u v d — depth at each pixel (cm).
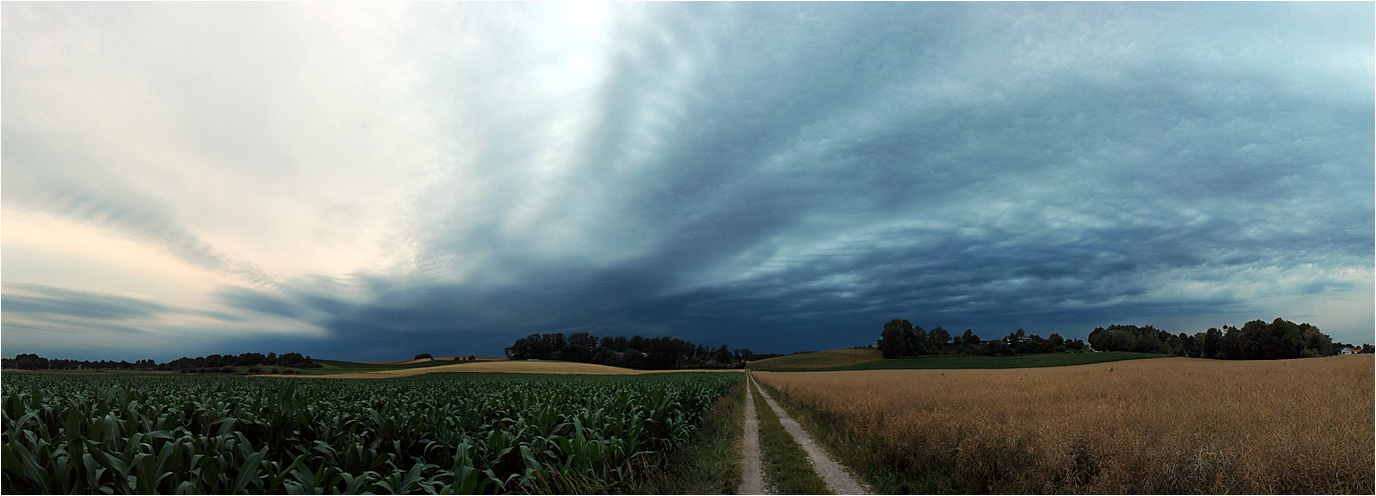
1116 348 15562
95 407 1055
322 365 12131
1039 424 984
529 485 812
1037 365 12050
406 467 921
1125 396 1762
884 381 3862
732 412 2350
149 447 689
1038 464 838
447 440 928
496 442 855
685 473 1053
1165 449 779
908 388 2614
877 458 1079
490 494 799
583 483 814
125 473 592
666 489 923
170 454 637
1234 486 697
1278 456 729
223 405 1162
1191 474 727
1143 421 1004
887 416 1271
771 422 1953
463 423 1082
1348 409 1092
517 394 1530
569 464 833
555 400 1606
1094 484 769
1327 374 2259
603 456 896
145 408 1052
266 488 698
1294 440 759
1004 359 13825
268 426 877
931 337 17150
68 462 617
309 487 664
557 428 1043
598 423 1166
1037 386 2442
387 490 751
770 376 7781
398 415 996
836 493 925
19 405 914
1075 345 15838
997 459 902
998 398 1830
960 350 16438
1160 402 1500
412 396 1605
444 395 1733
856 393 2395
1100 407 1198
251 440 884
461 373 9656
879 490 934
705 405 2183
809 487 961
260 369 10469
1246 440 783
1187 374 2925
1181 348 13112
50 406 1085
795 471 1082
